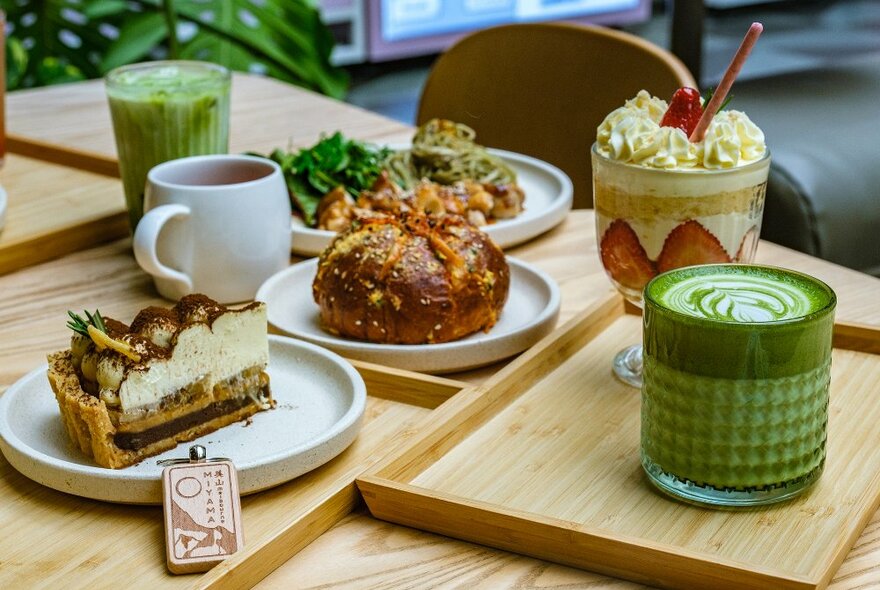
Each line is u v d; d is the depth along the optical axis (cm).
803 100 245
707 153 97
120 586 74
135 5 346
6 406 90
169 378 86
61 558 77
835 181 214
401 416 97
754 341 76
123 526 80
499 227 134
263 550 75
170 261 119
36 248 133
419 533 80
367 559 77
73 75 301
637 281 104
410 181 157
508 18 506
